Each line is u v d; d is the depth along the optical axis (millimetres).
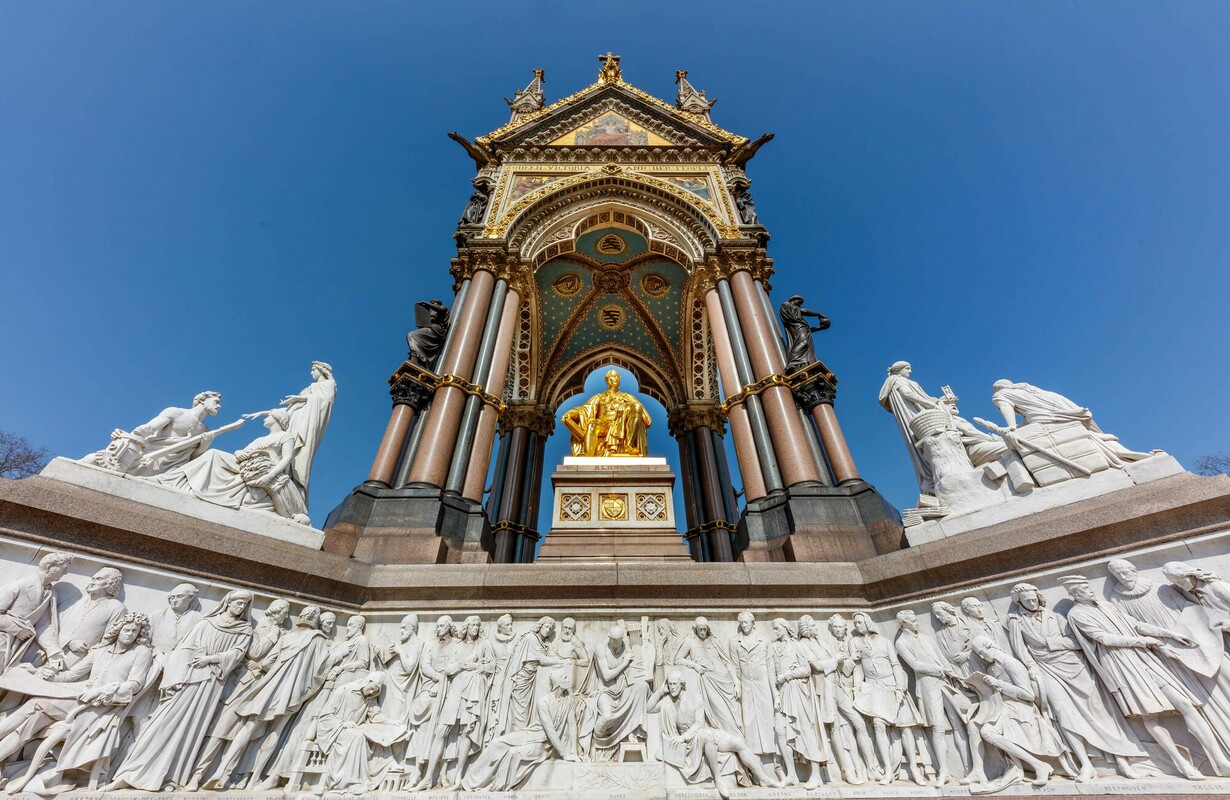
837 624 7164
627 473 13648
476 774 6125
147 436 7152
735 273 14273
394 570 7824
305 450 8508
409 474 10383
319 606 7227
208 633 6082
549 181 17312
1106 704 5664
